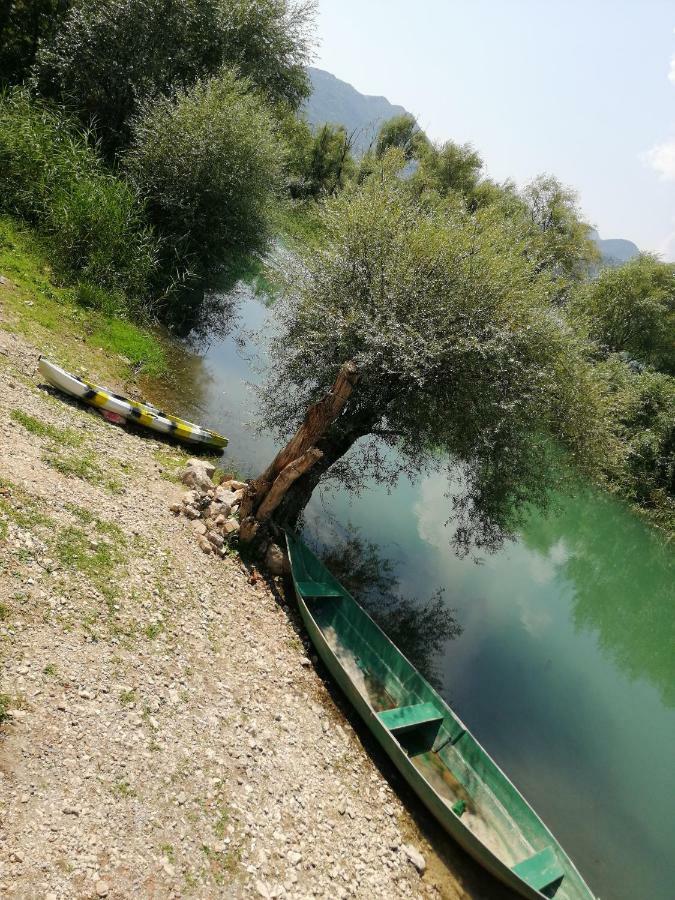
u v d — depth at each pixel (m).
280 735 7.32
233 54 25.12
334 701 8.60
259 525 10.19
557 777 9.84
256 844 5.79
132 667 6.59
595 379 12.27
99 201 16.97
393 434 12.73
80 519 7.98
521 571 17.84
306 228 23.05
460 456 12.38
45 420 9.77
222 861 5.41
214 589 8.88
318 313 11.87
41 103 20.38
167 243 20.92
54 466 8.69
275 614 9.45
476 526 13.33
